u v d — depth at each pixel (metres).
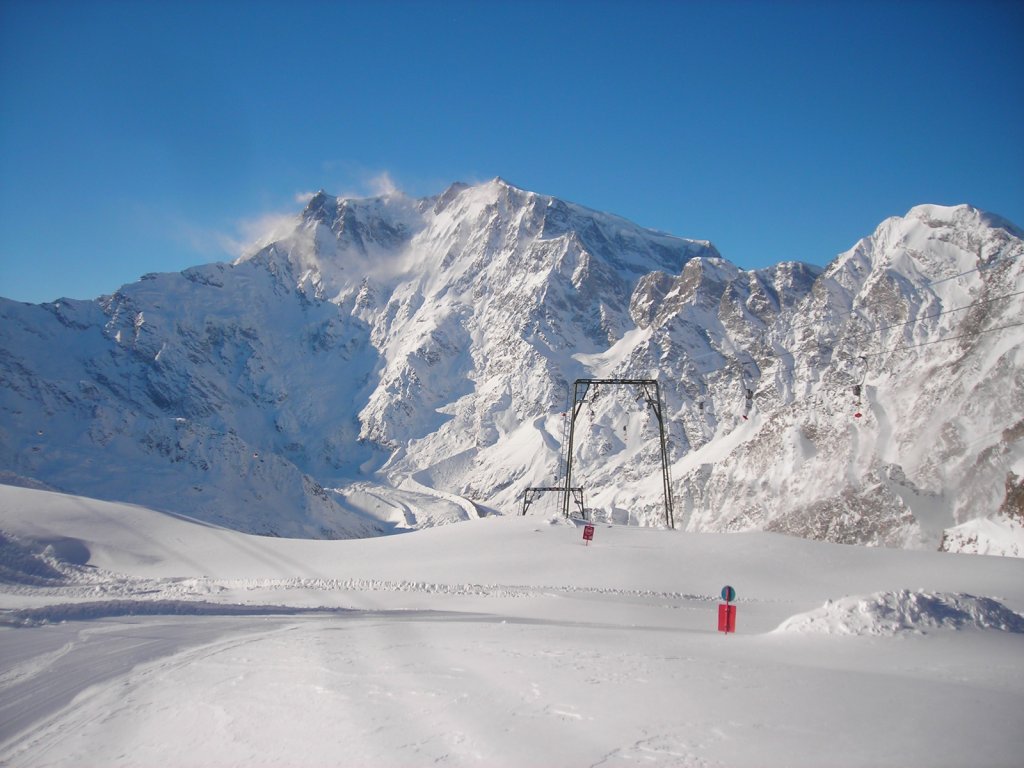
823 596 42.09
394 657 18.98
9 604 35.47
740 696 13.97
